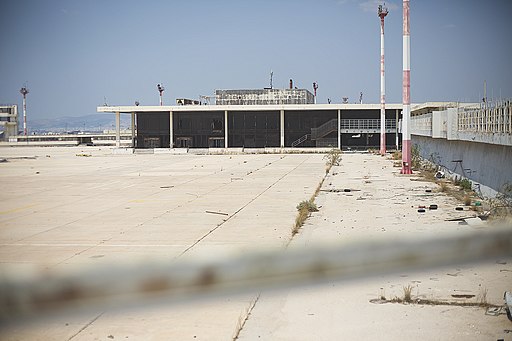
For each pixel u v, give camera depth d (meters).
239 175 31.09
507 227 4.82
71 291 3.28
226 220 15.41
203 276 3.46
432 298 7.69
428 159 33.97
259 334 6.59
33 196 22.30
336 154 48.19
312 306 7.55
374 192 21.45
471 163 21.59
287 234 13.04
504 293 7.73
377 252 3.96
